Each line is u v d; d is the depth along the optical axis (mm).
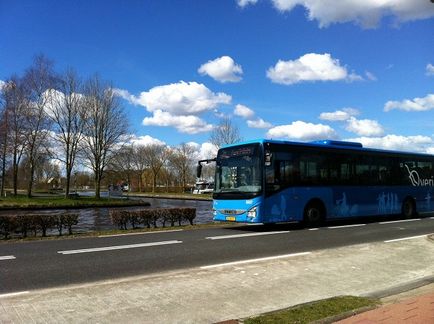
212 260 10195
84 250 11461
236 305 6520
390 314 5844
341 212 18609
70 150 54094
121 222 16984
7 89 51500
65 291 7125
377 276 8656
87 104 54250
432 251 11477
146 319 5805
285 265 9492
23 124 52000
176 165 103188
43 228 15078
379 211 20297
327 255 10781
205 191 92938
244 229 17000
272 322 5480
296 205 17047
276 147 16641
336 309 6039
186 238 13922
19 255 10742
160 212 18016
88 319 5750
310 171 17688
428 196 22875
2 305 6328
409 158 22109
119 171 57500
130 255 10758
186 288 7395
